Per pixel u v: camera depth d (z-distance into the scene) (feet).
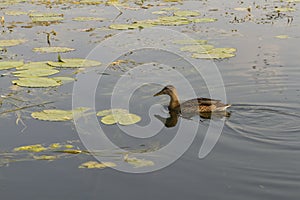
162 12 79.51
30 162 31.09
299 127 36.35
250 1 90.94
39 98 42.78
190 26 68.85
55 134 35.27
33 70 48.78
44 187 28.22
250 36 62.85
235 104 41.73
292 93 43.91
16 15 78.74
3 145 33.53
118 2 91.71
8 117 38.37
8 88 45.37
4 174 29.63
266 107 40.70
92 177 29.22
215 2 90.53
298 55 54.49
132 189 27.86
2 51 57.41
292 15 76.13
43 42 61.11
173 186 28.07
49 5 88.84
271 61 52.54
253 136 34.76
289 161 30.78
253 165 30.25
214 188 27.73
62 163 30.99
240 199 26.58
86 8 85.20
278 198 26.61
